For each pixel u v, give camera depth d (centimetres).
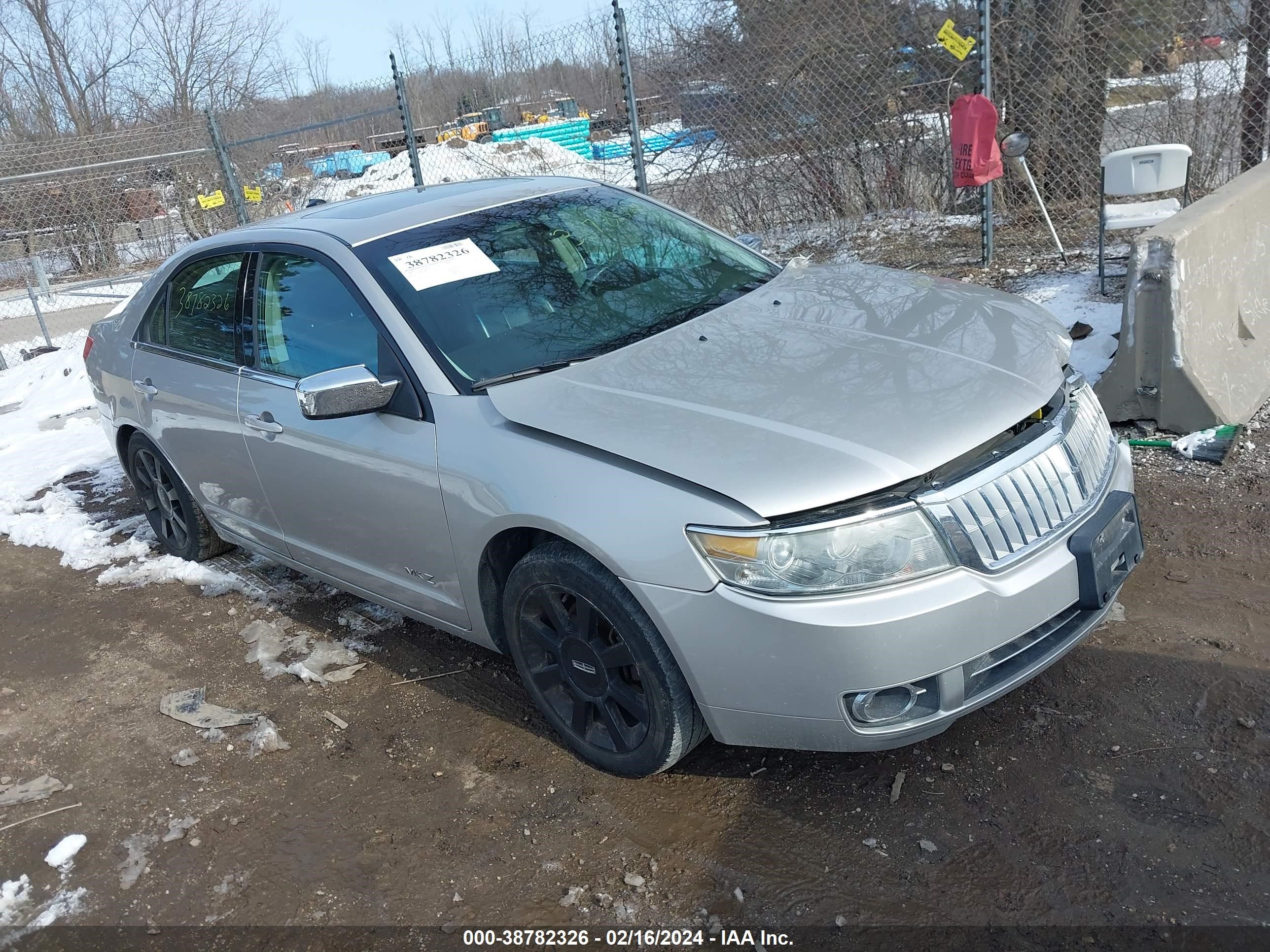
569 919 261
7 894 300
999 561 257
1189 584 364
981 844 264
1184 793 270
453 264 355
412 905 273
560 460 283
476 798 313
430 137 1652
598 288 361
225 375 409
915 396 274
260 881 291
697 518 254
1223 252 503
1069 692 316
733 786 299
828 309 339
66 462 726
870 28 952
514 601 311
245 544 458
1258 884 240
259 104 2309
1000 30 905
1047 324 328
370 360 342
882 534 248
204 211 1583
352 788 326
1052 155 909
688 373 300
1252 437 461
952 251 844
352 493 353
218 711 382
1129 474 310
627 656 284
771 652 250
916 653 246
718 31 984
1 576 550
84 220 1712
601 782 311
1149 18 833
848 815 281
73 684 421
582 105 1130
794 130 997
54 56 2425
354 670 395
